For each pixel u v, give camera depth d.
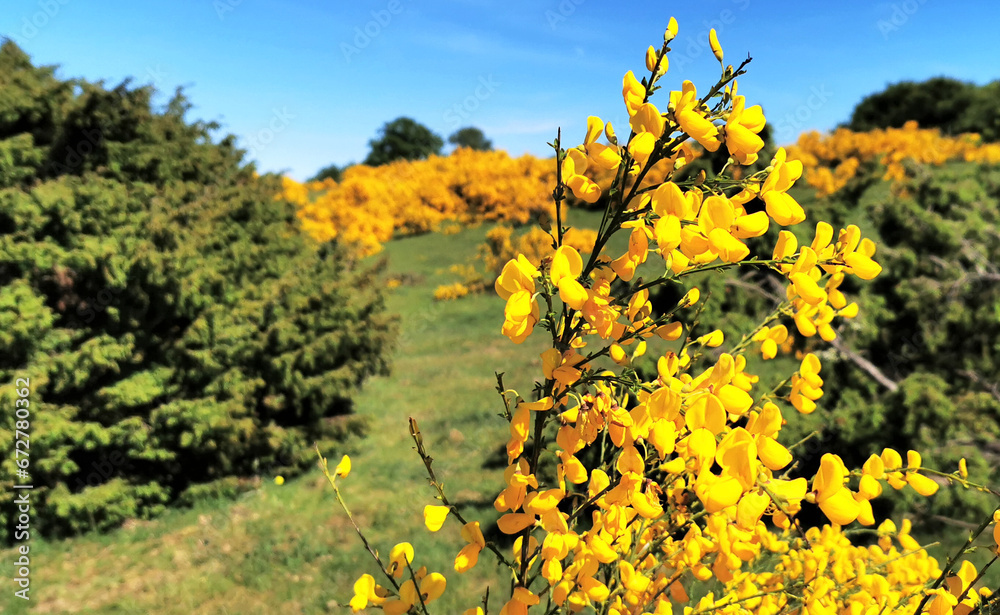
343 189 29.41
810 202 7.17
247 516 6.27
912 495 4.20
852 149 30.41
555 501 0.90
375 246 24.38
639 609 1.33
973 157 26.56
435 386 10.16
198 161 7.79
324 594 4.63
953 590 1.09
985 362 5.22
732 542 1.11
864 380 5.25
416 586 0.96
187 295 6.49
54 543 5.85
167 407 6.41
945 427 4.46
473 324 14.60
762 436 0.75
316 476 7.16
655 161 0.85
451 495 6.13
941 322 5.34
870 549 1.55
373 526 5.71
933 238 5.70
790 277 0.78
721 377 0.78
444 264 21.92
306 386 7.37
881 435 4.52
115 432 6.21
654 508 0.88
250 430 6.85
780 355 5.88
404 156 48.81
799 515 4.39
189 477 6.96
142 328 6.43
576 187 0.84
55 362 5.94
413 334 14.00
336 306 8.00
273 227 8.55
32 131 6.31
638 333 0.96
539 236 15.80
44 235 6.04
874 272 0.87
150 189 6.72
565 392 0.93
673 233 0.77
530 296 0.85
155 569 5.29
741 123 0.78
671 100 0.80
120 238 6.12
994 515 1.04
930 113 38.53
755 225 0.76
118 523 6.30
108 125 6.64
